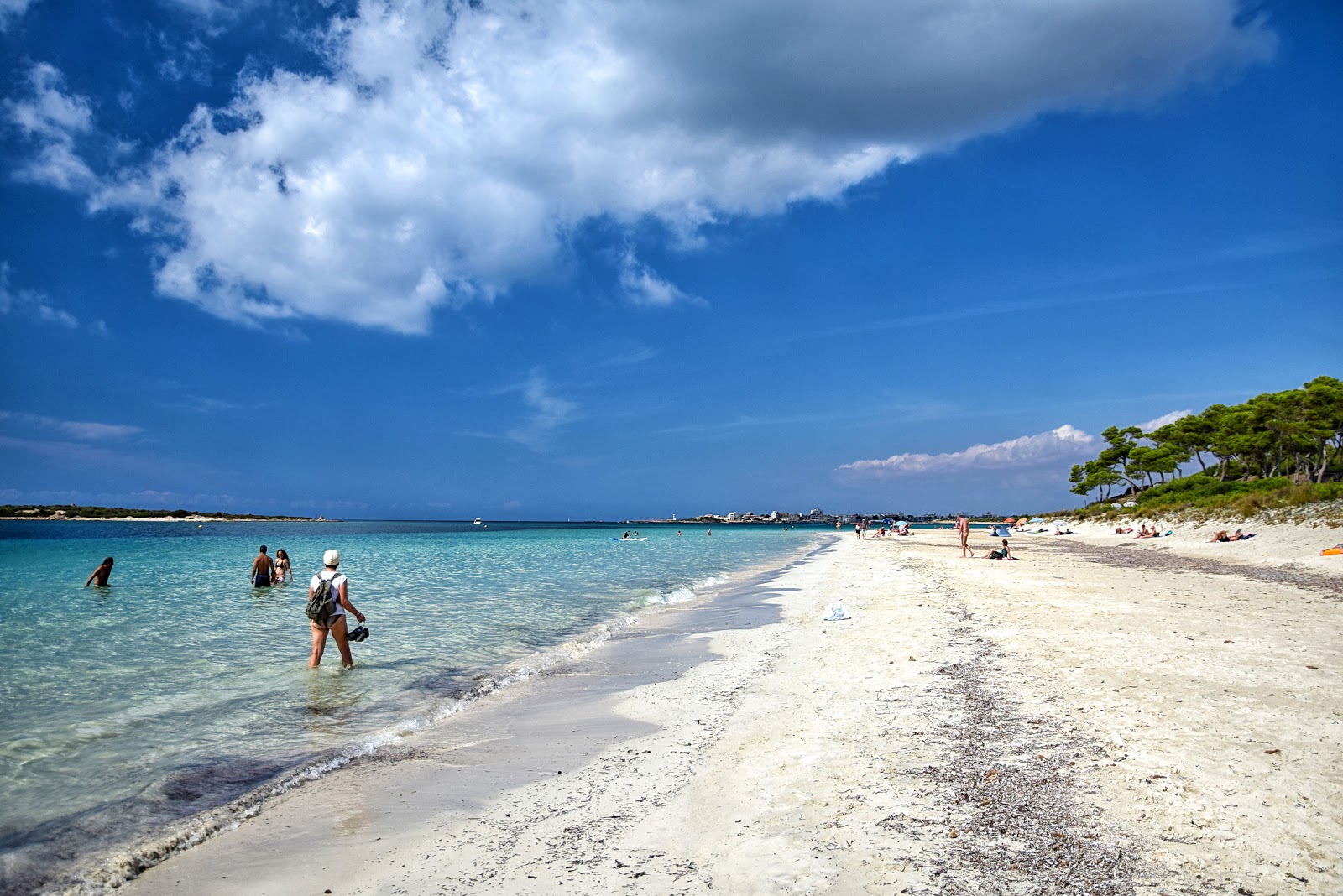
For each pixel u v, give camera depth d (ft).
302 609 60.70
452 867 16.07
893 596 62.85
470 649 43.70
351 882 15.55
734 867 15.16
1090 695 26.17
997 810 17.08
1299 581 66.33
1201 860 14.12
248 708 30.19
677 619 56.59
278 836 18.07
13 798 20.70
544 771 22.48
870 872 14.55
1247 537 114.42
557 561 132.36
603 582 89.15
